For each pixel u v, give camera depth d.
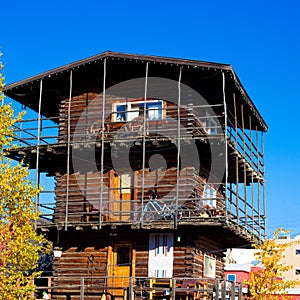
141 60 26.00
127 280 26.20
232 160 27.62
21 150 26.95
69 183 27.86
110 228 25.75
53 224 26.12
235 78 25.75
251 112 30.06
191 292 24.89
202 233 25.77
